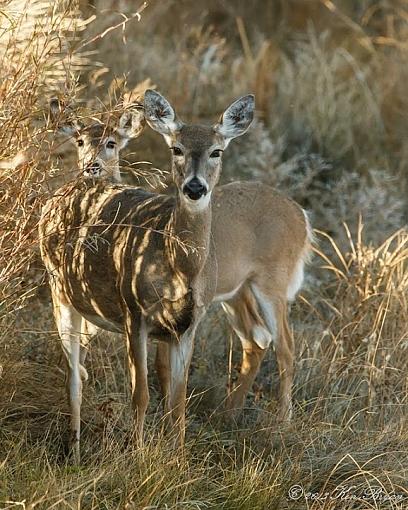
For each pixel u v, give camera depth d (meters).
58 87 11.99
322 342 12.65
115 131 11.68
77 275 10.69
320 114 18.09
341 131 18.05
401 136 18.47
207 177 10.16
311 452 10.48
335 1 22.45
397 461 10.21
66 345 10.66
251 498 9.31
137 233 10.26
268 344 12.39
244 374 12.09
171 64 17.73
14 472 9.21
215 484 9.53
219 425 11.17
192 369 12.05
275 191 12.80
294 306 13.73
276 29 21.88
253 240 12.41
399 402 11.35
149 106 10.51
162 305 10.19
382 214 15.42
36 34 10.64
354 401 11.58
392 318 12.55
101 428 10.52
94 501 8.79
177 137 10.30
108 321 10.74
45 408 10.77
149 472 9.22
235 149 16.70
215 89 17.83
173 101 17.20
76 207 10.98
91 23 16.42
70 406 10.48
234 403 11.73
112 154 11.58
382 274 12.85
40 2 11.05
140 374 10.25
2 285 10.14
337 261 15.02
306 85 18.78
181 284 10.11
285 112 18.25
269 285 12.53
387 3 21.95
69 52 10.93
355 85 19.41
